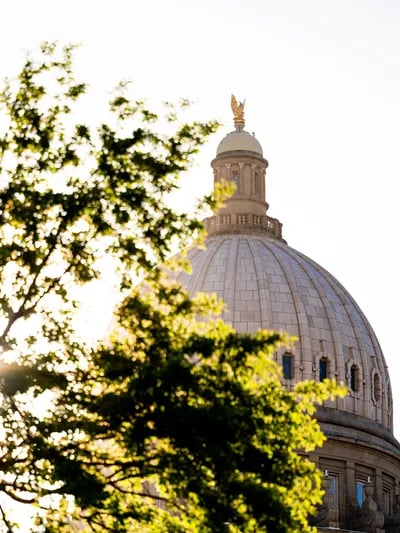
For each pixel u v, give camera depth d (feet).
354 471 555.28
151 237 225.35
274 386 219.41
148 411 208.85
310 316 571.69
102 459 217.97
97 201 223.30
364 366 578.25
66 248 223.51
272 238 614.34
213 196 230.07
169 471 211.61
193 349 212.23
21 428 215.51
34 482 218.18
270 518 210.18
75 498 214.69
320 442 222.28
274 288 573.33
